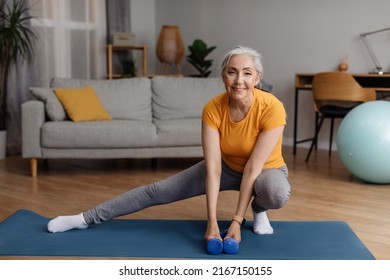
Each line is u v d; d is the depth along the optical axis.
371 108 3.79
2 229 2.63
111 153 4.17
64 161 4.85
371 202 3.35
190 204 3.25
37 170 4.40
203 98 4.79
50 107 4.24
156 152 4.22
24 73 5.19
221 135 2.44
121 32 6.30
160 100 4.75
